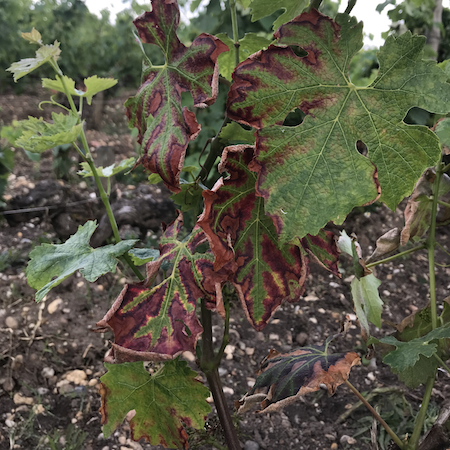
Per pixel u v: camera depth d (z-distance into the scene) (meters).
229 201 0.79
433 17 3.33
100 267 0.93
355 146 0.69
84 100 5.96
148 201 3.56
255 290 0.83
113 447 1.87
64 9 6.80
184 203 1.07
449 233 3.70
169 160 0.77
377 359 2.43
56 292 2.69
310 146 0.68
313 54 0.68
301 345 2.55
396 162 0.68
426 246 1.19
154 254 1.12
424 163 0.67
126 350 0.77
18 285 2.74
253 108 0.69
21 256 3.05
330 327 2.71
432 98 0.66
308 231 0.68
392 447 1.50
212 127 3.21
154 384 1.13
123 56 7.03
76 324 2.51
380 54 0.67
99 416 2.02
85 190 3.81
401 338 1.34
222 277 0.82
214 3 2.97
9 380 2.13
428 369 1.22
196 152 3.30
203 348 1.13
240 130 0.96
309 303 2.91
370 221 3.65
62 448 1.85
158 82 0.82
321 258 0.84
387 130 0.68
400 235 1.20
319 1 0.81
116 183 3.92
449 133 0.99
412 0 1.62
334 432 1.97
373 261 1.25
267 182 0.68
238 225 0.81
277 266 0.83
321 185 0.68
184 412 1.15
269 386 1.09
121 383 1.11
